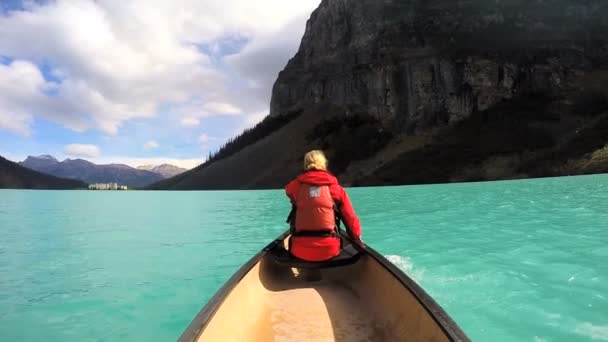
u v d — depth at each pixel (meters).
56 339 3.74
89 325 4.08
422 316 2.56
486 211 12.80
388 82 120.12
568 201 14.59
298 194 3.95
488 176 70.88
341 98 144.75
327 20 164.50
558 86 98.56
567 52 104.56
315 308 3.45
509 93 102.19
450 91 107.38
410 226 9.98
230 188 141.62
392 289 3.19
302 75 177.38
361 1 146.75
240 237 9.67
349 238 4.56
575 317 3.70
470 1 128.38
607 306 3.94
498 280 4.91
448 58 110.81
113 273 6.20
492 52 108.38
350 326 3.11
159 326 4.03
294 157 133.50
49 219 15.06
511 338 3.31
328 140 126.25
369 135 114.38
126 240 9.48
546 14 114.06
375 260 3.71
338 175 104.75
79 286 5.50
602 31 109.56
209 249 8.10
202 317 2.33
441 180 76.81
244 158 160.88
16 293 5.18
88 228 12.02
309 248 3.82
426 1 135.75
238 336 2.71
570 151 60.50
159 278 5.85
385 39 133.62
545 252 6.33
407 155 97.62
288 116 169.25
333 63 157.38
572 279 4.86
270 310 3.41
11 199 32.81
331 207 3.87
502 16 119.25
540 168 60.78
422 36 126.31
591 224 9.02
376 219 11.84
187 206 22.66
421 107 111.94
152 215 16.64
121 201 29.97
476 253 6.48
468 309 3.99
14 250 8.34
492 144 84.19
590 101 86.81
